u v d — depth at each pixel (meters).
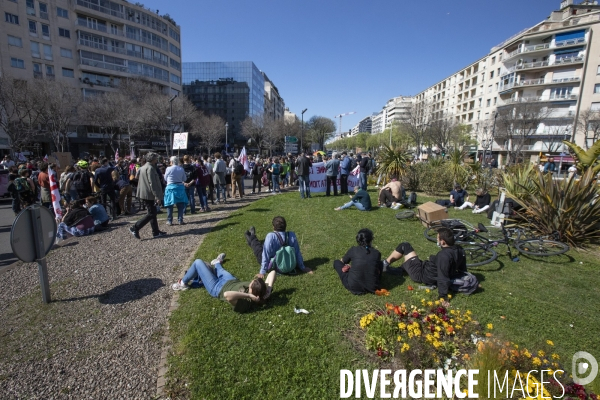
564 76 44.50
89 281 4.90
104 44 47.22
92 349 3.32
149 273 5.17
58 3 42.19
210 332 3.41
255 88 100.19
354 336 3.30
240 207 10.94
